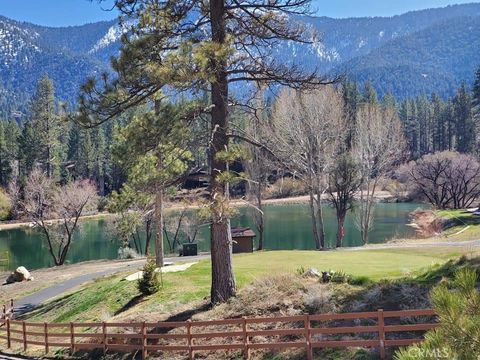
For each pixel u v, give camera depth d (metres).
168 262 34.44
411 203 87.62
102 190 107.12
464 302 5.39
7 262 53.91
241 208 81.19
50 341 21.92
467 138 102.81
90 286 30.78
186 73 14.94
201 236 63.41
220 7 16.81
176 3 16.55
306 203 90.88
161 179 16.84
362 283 17.03
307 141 44.19
